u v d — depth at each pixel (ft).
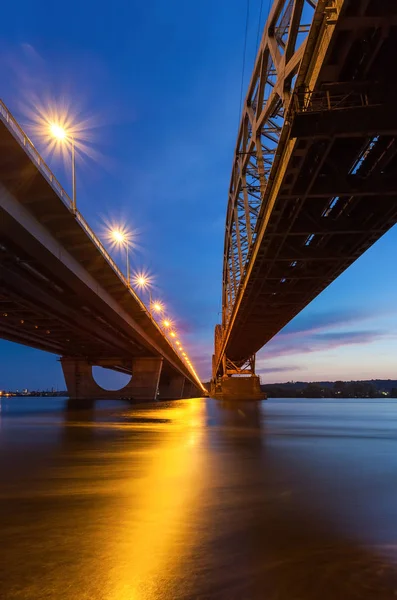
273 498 30.53
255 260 158.61
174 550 20.58
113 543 21.56
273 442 65.57
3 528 23.95
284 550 20.61
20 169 87.40
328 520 25.38
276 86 99.81
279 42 101.76
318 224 128.98
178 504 28.86
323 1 62.75
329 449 57.67
